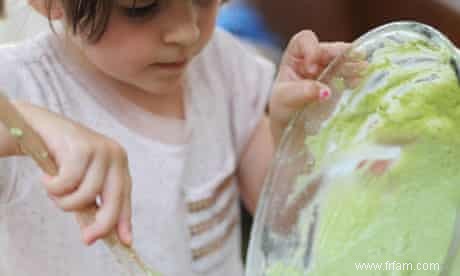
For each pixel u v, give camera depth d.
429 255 0.55
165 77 0.69
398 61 0.60
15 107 0.54
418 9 1.39
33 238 0.74
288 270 0.58
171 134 0.83
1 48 0.77
